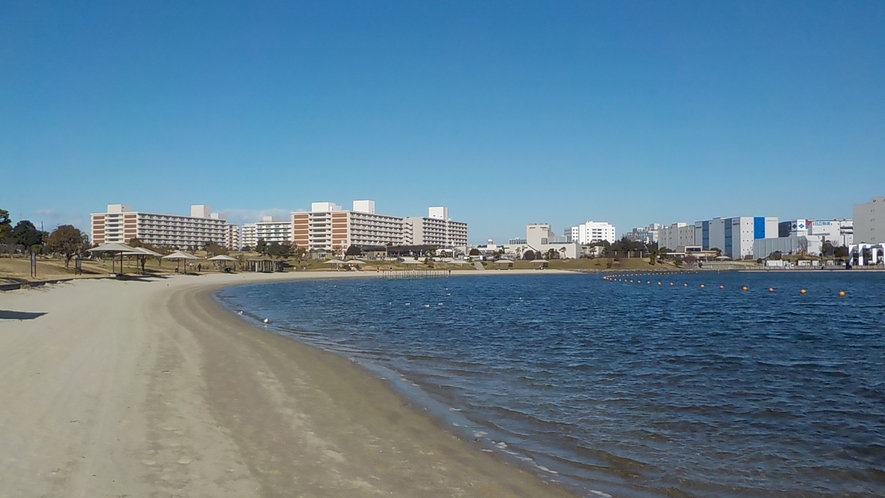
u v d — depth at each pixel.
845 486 9.23
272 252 159.25
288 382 14.85
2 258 69.81
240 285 80.00
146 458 8.46
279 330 28.42
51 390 12.02
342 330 29.30
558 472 9.32
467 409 13.13
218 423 10.60
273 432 10.32
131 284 56.69
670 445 10.98
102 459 8.29
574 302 53.75
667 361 20.56
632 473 9.46
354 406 12.77
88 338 19.81
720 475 9.53
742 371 18.77
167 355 17.52
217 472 8.13
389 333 28.27
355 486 8.02
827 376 18.08
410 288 82.06
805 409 13.91
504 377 17.09
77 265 62.44
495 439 10.92
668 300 57.50
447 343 24.70
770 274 151.25
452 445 10.36
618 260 187.62
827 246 194.38
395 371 17.62
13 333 19.59
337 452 9.48
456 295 64.81
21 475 7.50
